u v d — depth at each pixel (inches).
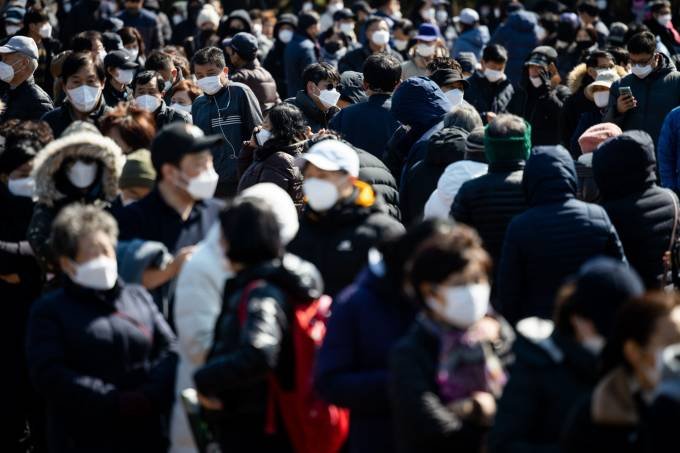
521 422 416.8
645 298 383.6
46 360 516.1
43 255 625.6
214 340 509.7
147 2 2031.3
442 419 422.3
